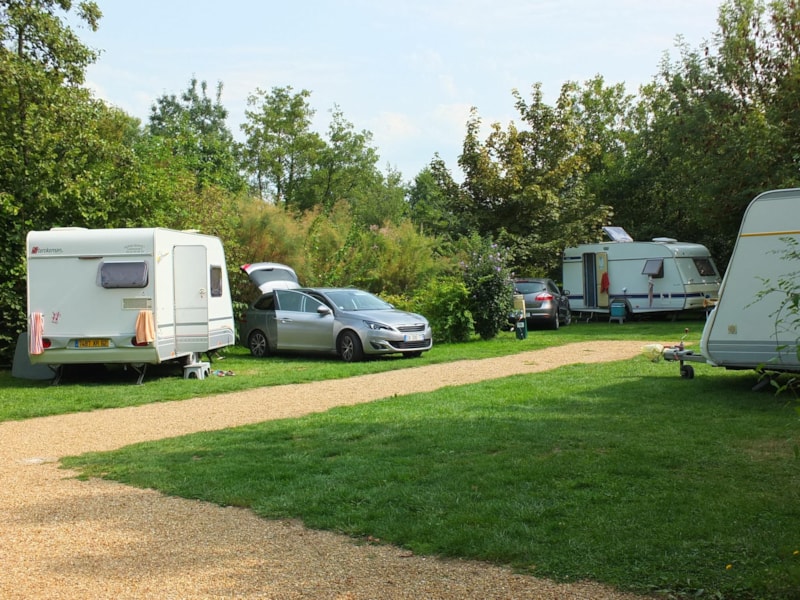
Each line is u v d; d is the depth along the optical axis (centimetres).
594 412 847
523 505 508
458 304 1922
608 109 4622
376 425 811
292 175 4425
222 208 1997
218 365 1527
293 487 580
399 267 2462
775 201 972
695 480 557
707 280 2630
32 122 1495
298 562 434
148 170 1795
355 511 514
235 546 463
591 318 2827
